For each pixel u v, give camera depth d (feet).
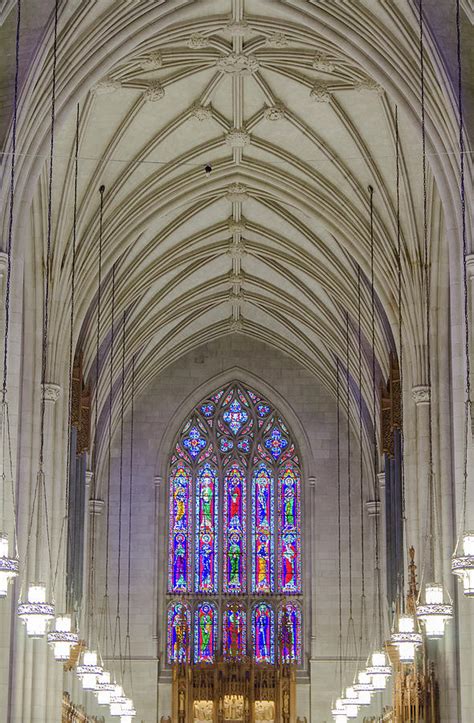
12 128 97.14
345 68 114.93
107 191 130.31
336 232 134.51
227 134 128.77
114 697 142.51
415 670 118.83
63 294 129.59
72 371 138.72
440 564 99.14
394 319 132.67
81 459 147.33
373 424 158.71
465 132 98.27
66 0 100.01
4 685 103.86
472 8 96.58
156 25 106.22
